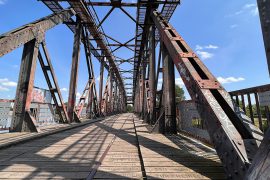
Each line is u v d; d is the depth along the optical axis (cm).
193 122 594
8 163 317
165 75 704
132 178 254
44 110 858
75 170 284
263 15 161
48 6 967
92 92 1520
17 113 641
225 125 243
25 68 663
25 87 653
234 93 365
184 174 260
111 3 1124
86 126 950
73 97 1066
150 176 252
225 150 229
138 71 2250
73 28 1228
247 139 224
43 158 349
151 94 1024
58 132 696
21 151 400
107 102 2384
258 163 149
